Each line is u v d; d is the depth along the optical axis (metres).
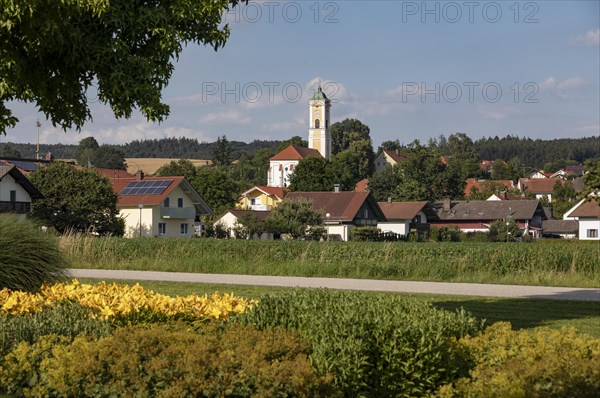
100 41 15.91
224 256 47.78
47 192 83.12
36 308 15.38
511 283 39.31
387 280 40.06
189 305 15.04
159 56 16.52
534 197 187.00
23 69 15.98
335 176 140.62
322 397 10.22
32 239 19.86
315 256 47.94
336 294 12.89
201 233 106.69
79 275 40.22
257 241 50.75
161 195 95.75
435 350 11.16
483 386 10.12
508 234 110.56
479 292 33.31
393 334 11.03
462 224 136.38
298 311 12.16
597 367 10.43
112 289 17.20
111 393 10.38
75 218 83.12
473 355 11.70
